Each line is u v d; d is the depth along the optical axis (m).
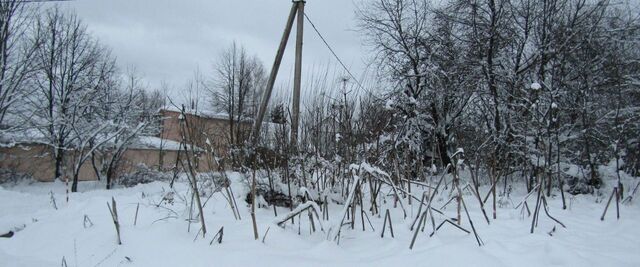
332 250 3.70
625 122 8.73
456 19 12.91
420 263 3.32
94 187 18.34
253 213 3.93
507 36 11.98
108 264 3.58
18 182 19.36
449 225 4.61
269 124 7.09
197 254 3.57
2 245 4.43
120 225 4.41
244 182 5.61
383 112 6.40
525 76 11.42
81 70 22.58
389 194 6.02
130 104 20.89
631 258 3.71
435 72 13.51
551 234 4.44
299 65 8.85
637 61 10.32
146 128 19.84
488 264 3.21
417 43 14.22
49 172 21.19
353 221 4.49
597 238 4.42
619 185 7.30
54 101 21.92
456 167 4.97
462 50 12.97
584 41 10.87
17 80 18.53
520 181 9.97
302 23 9.02
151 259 3.58
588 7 11.44
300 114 7.28
